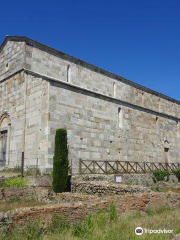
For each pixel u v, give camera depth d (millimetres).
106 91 29328
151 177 23125
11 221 8477
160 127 32531
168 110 38812
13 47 24766
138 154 28172
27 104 21859
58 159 17406
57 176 17125
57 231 8836
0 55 26812
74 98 21984
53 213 9281
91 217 9742
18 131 22172
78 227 9000
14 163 21922
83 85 27062
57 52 25328
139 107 29516
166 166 28609
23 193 14977
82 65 27438
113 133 25422
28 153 20719
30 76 22094
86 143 22344
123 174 21000
